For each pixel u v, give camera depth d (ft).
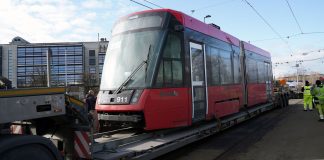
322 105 52.65
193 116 31.71
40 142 15.08
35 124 18.22
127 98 27.25
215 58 38.11
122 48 29.84
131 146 24.40
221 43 40.73
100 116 28.84
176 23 30.58
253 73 55.67
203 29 35.94
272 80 71.67
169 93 28.78
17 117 14.57
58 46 261.24
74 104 18.21
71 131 18.98
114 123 28.60
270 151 31.42
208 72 35.65
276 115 65.87
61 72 260.21
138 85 27.53
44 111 15.84
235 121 44.78
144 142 26.12
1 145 13.50
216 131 37.27
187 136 30.12
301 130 43.57
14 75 254.27
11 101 14.38
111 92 28.48
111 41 31.24
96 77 197.57
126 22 31.22
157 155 24.71
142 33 29.55
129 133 28.22
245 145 34.83
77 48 262.47
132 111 26.91
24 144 14.35
